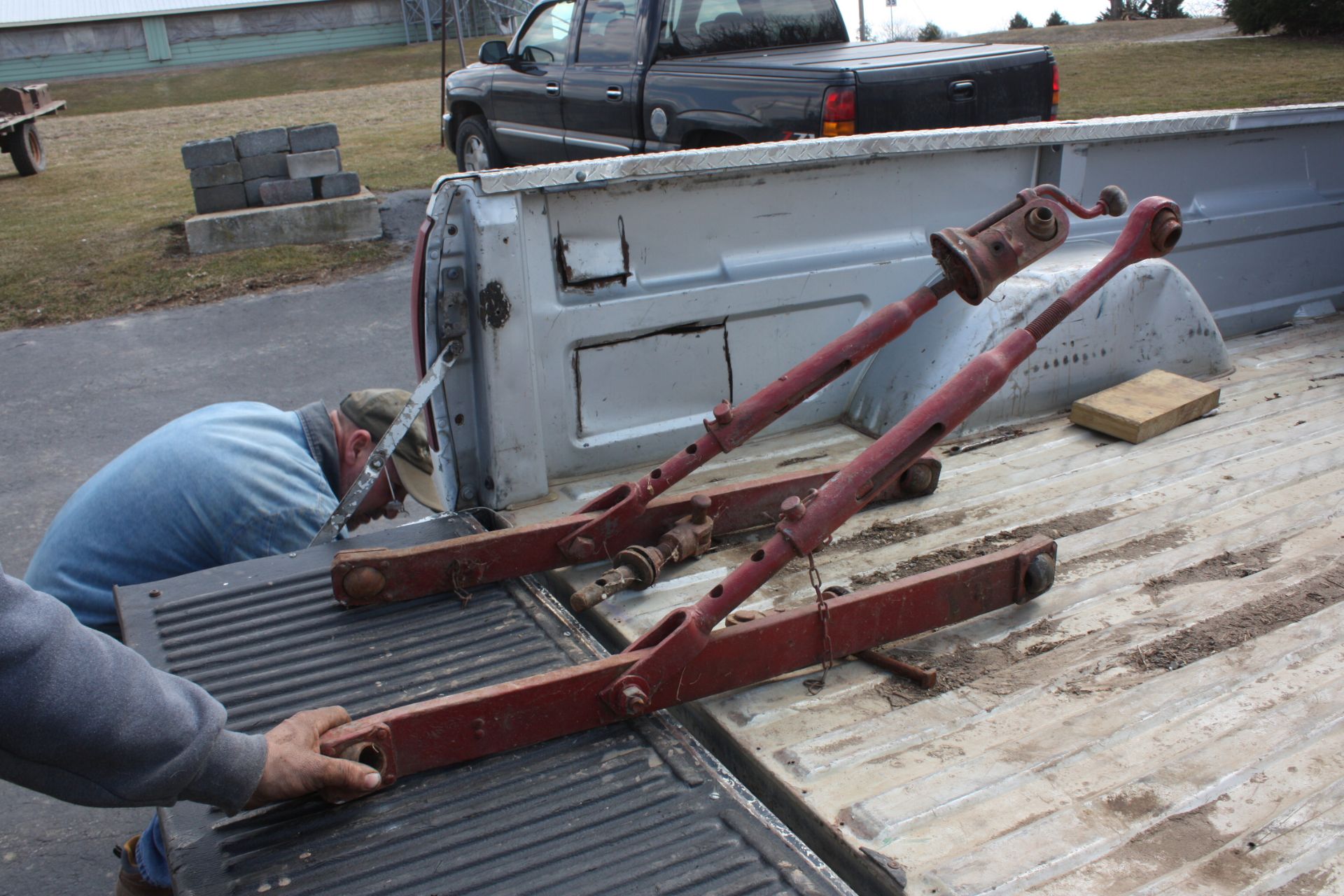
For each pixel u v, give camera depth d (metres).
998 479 2.54
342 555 1.94
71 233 10.23
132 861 2.14
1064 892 1.33
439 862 1.39
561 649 1.86
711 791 1.51
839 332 2.83
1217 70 15.64
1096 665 1.81
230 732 1.35
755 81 6.01
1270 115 3.26
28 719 1.11
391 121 17.81
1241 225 3.36
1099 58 17.78
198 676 1.79
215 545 2.32
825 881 1.32
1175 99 13.00
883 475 1.64
